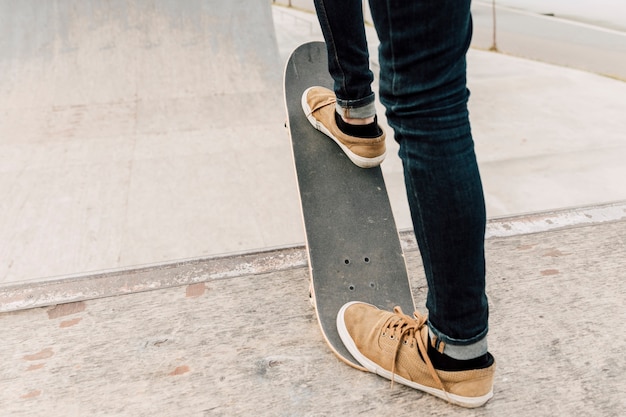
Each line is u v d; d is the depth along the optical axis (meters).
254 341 1.33
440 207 0.87
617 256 1.63
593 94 5.98
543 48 12.49
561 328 1.33
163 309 1.47
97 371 1.25
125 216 3.16
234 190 3.52
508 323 1.36
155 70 5.54
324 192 1.46
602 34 13.91
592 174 3.75
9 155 3.94
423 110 0.83
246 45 6.05
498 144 4.52
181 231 3.06
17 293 1.55
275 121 4.70
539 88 6.39
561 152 4.23
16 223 3.05
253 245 2.94
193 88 5.29
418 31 0.78
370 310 1.26
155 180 3.64
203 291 1.54
